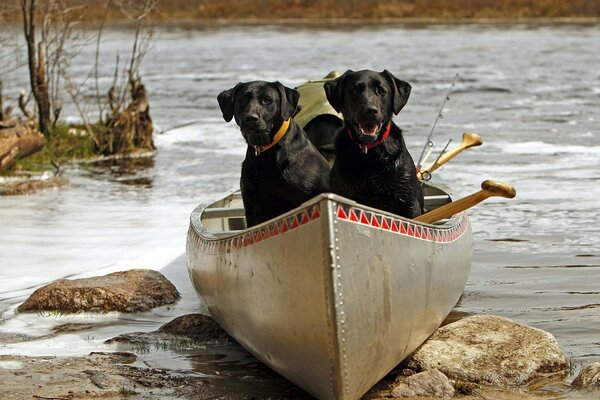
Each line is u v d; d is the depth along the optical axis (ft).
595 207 55.06
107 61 152.97
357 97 32.58
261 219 36.09
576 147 75.46
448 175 64.75
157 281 39.50
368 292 26.45
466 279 37.37
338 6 281.95
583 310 37.47
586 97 105.91
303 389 28.94
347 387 26.40
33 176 67.10
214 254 32.01
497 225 51.55
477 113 95.25
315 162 35.73
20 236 49.39
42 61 76.59
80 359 32.22
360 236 25.99
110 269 43.45
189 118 96.94
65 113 98.22
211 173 68.13
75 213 54.85
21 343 34.30
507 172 65.77
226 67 144.46
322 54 162.71
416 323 29.94
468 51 164.35
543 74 128.98
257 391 29.66
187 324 35.27
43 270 43.39
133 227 51.29
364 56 157.17
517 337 32.01
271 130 34.22
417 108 99.40
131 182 64.85
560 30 217.15
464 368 30.53
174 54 168.76
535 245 47.47
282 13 280.92
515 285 40.93
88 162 73.56
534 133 82.64
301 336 26.94
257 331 29.50
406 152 34.22
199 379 30.66
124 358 32.58
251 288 28.86
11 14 87.35
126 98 90.27
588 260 44.68
